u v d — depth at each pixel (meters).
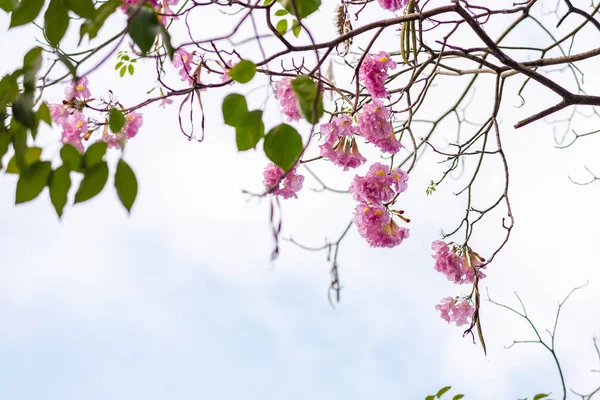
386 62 3.86
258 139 3.28
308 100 3.17
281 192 3.83
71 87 3.61
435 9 3.67
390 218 3.96
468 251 4.09
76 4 3.14
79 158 3.13
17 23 3.18
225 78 3.74
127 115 3.82
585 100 3.91
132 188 3.09
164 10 3.62
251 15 3.31
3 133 3.15
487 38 3.74
